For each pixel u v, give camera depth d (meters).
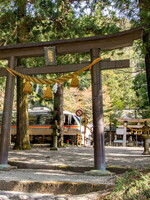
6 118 7.01
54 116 13.96
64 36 11.23
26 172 6.19
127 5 7.30
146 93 14.12
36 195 4.54
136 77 14.55
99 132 6.18
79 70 6.69
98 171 5.86
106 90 19.89
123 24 9.23
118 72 20.44
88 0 9.63
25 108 11.84
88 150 11.47
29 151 10.62
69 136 18.34
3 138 6.90
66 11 10.68
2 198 4.29
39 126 18.05
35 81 7.10
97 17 10.16
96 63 6.50
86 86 21.28
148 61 6.78
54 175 5.68
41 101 15.16
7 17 10.60
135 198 3.61
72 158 8.29
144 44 6.38
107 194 3.99
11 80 7.24
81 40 6.58
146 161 7.32
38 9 9.95
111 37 6.37
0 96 20.23
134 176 4.59
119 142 16.84
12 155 8.95
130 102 18.45
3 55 7.39
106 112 18.09
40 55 7.25
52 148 11.49
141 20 6.87
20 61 11.46
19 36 11.55
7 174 5.78
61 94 14.00
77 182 4.68
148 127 9.44
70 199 4.02
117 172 6.12
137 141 17.72
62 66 6.89
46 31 11.58
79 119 18.30
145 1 6.84
